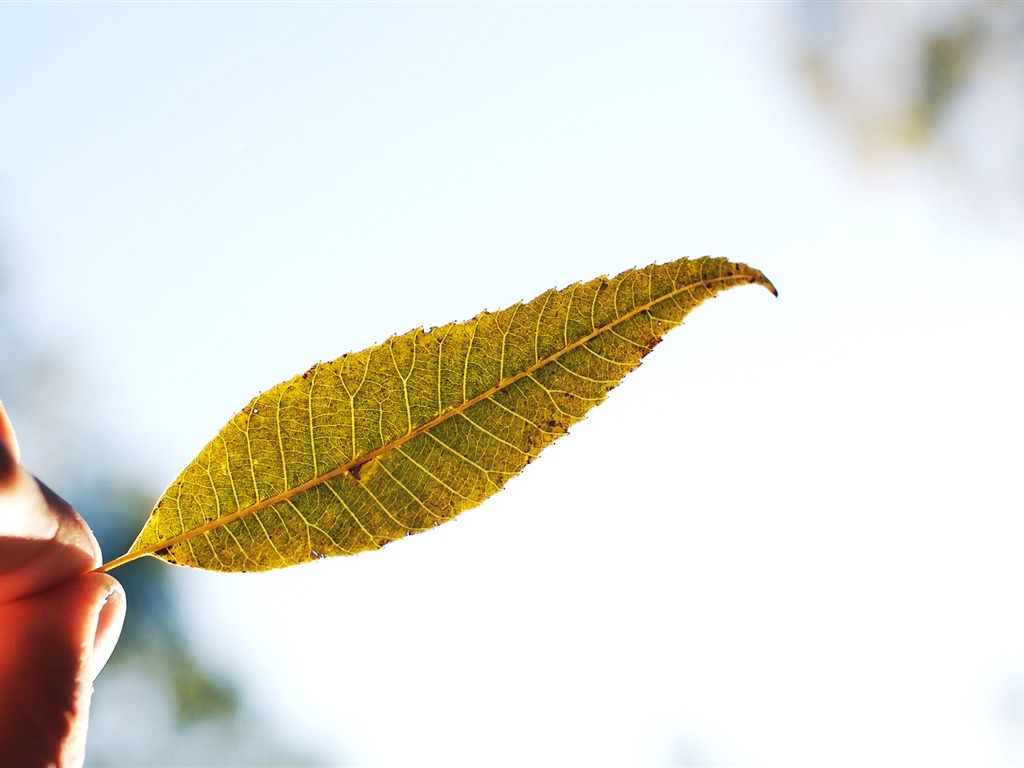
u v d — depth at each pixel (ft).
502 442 0.67
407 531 0.67
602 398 0.66
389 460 0.67
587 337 0.66
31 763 0.73
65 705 0.74
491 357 0.67
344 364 0.68
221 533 0.68
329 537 0.68
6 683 0.74
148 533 0.68
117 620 0.79
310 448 0.68
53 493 0.75
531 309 0.67
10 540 0.73
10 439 0.74
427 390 0.67
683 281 0.65
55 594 0.76
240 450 0.68
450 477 0.67
